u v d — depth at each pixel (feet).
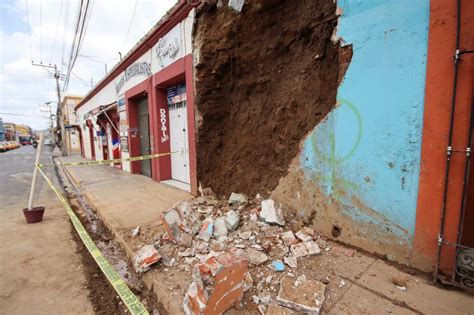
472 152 6.23
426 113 6.93
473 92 6.14
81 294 8.11
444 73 6.55
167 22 18.12
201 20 15.07
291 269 7.73
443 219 6.75
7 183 28.66
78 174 31.42
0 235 12.85
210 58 15.07
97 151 49.24
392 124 7.60
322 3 9.98
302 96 11.25
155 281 7.73
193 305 5.75
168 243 9.69
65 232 13.33
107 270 8.18
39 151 15.53
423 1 6.78
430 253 7.13
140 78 25.02
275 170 12.51
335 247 8.89
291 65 12.11
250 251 8.52
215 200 14.74
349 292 6.70
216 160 16.62
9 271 9.42
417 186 7.24
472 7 5.99
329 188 9.37
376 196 8.12
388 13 7.45
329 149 9.28
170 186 21.48
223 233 9.87
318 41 10.48
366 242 8.46
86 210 17.52
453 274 6.61
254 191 13.56
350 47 8.48
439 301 6.28
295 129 11.37
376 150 8.00
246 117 14.76
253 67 14.05
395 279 7.00
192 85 16.30
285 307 6.17
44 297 7.93
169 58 19.11
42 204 19.12
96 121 44.09
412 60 7.09
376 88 7.86
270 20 12.44
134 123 29.53
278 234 9.70
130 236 11.29
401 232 7.65
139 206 15.97
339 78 8.86
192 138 16.83
